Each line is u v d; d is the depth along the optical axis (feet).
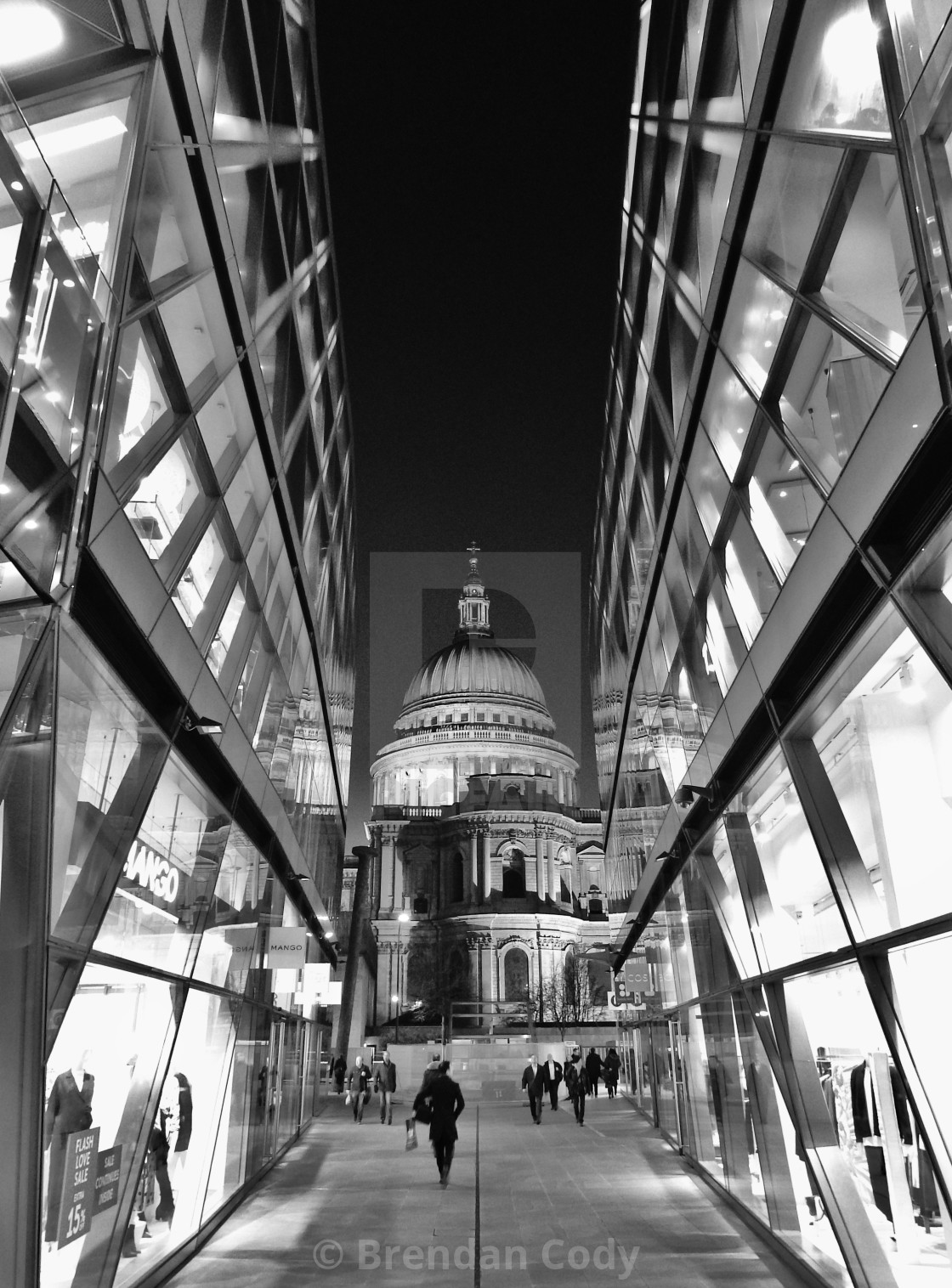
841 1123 33.19
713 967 52.85
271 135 43.45
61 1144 25.11
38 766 20.22
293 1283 34.88
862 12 20.61
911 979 25.73
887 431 20.84
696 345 38.06
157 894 35.42
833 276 25.25
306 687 75.46
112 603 25.72
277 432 48.67
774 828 39.93
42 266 18.13
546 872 307.99
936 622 21.90
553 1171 63.26
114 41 24.07
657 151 43.55
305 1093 94.07
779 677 31.45
